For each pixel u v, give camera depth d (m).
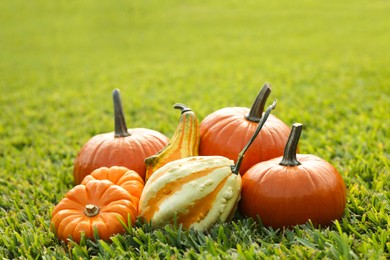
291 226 1.04
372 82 2.28
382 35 4.41
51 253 1.02
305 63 3.11
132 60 3.89
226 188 1.03
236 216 1.09
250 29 5.46
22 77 3.24
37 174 1.33
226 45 4.46
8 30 6.27
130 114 1.92
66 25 6.45
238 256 0.97
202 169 1.03
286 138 1.12
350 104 1.79
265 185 1.04
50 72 3.43
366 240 1.01
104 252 1.01
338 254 0.97
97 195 1.04
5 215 1.16
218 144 1.10
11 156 1.46
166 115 1.82
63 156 1.44
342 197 1.05
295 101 1.99
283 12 6.61
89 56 4.32
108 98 2.29
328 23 5.53
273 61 3.32
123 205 1.04
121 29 6.05
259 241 1.01
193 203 1.02
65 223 1.03
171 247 1.00
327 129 1.53
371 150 1.34
